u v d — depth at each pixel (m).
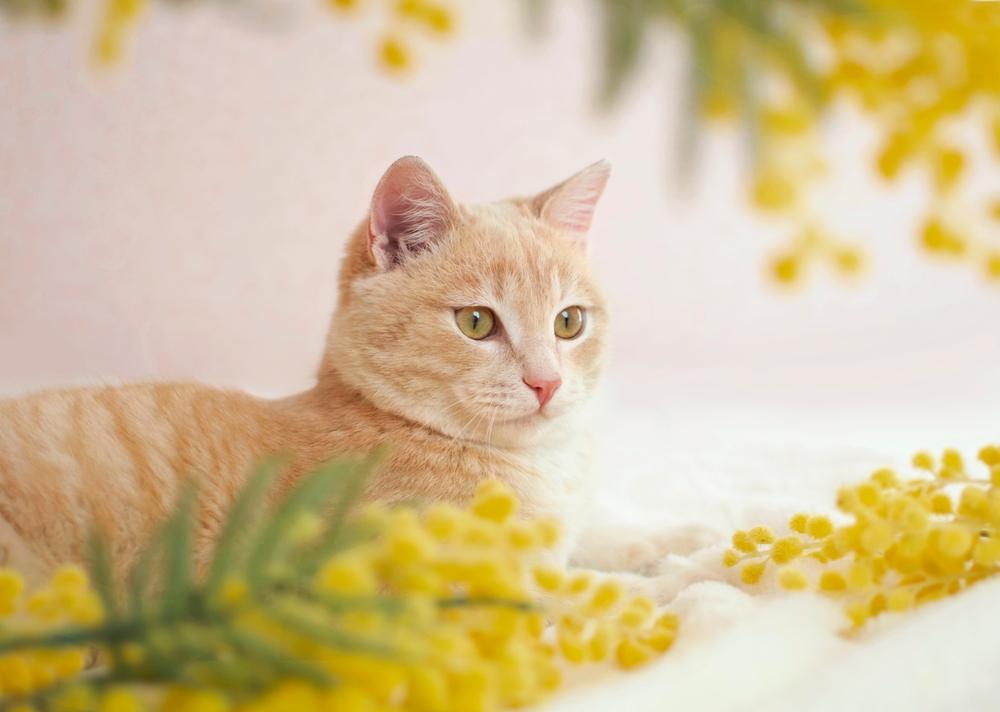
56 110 0.99
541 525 0.35
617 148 1.11
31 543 0.47
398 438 0.52
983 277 0.26
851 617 0.40
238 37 1.01
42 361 0.98
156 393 0.52
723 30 0.21
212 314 1.04
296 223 1.05
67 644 0.28
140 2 0.33
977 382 1.05
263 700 0.29
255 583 0.28
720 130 0.24
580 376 0.54
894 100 0.24
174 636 0.28
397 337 0.52
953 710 0.37
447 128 1.06
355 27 1.02
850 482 0.62
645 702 0.37
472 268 0.53
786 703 0.37
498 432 0.52
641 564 0.57
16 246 1.00
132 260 1.03
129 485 0.49
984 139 0.25
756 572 0.45
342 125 1.04
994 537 0.40
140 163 1.01
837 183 0.35
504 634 0.33
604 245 1.14
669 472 0.70
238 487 0.50
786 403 1.02
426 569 0.32
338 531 0.31
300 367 1.05
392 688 0.29
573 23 1.05
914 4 0.21
